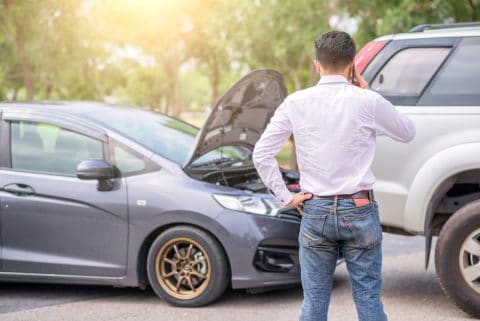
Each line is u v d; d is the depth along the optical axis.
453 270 4.94
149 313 5.41
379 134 5.14
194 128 6.70
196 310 5.44
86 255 5.68
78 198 5.65
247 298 5.73
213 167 5.77
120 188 5.59
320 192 3.44
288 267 5.45
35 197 5.76
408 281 6.11
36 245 5.79
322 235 3.46
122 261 5.60
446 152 4.96
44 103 6.27
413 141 5.06
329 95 3.45
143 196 5.51
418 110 5.09
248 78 5.14
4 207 5.81
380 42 5.43
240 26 19.19
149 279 5.60
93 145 5.79
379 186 5.16
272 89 5.50
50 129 5.92
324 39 3.49
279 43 18.17
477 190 5.38
